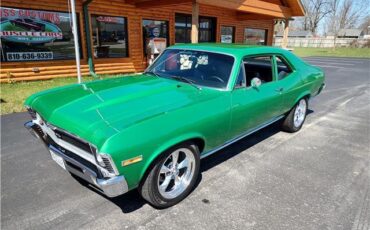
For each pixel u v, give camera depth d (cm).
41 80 949
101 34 1077
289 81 455
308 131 538
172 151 273
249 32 1809
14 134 475
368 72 1517
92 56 1059
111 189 234
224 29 1599
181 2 953
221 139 339
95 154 233
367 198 314
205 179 346
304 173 368
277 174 363
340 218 279
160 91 316
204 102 305
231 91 337
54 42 962
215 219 272
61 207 284
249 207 292
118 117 254
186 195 306
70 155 267
